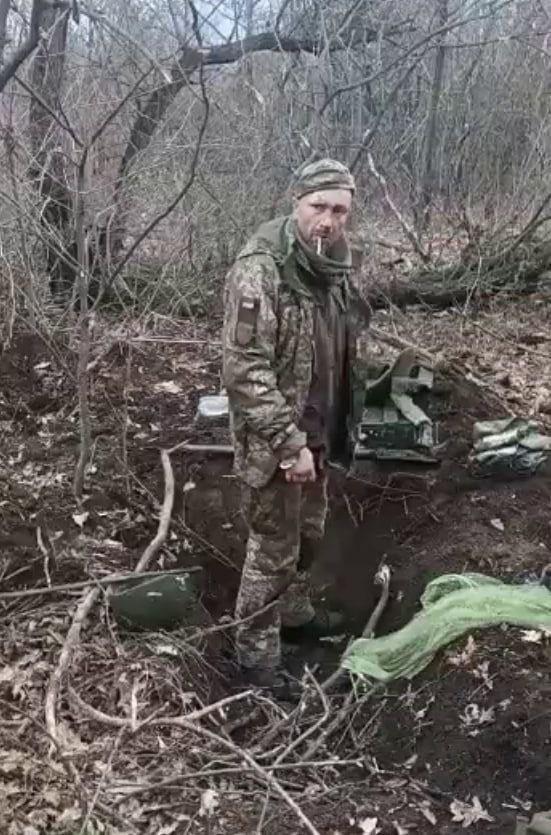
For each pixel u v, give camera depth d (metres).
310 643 4.54
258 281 3.53
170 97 6.35
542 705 3.60
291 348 3.65
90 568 4.39
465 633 3.96
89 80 6.25
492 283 8.41
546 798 3.30
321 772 3.58
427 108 8.96
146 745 3.46
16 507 4.69
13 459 5.13
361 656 3.87
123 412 5.56
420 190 8.95
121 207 6.72
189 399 5.90
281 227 3.61
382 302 8.01
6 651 3.80
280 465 3.63
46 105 4.49
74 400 5.73
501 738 3.52
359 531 4.92
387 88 8.83
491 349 7.20
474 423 5.55
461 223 8.38
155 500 4.93
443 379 6.00
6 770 3.20
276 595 4.05
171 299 7.18
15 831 2.98
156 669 3.83
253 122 7.49
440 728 3.66
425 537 4.82
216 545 4.83
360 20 8.09
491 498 4.95
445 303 8.14
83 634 3.95
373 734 3.76
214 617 4.57
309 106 7.56
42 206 6.00
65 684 3.60
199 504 4.95
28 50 5.28
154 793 3.23
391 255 8.92
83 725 3.49
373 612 4.47
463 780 3.43
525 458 5.08
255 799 3.31
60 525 4.63
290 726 3.72
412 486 5.02
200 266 7.52
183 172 7.13
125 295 7.14
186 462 5.15
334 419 4.02
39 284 6.40
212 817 3.16
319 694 3.81
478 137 8.99
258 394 3.55
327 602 4.73
